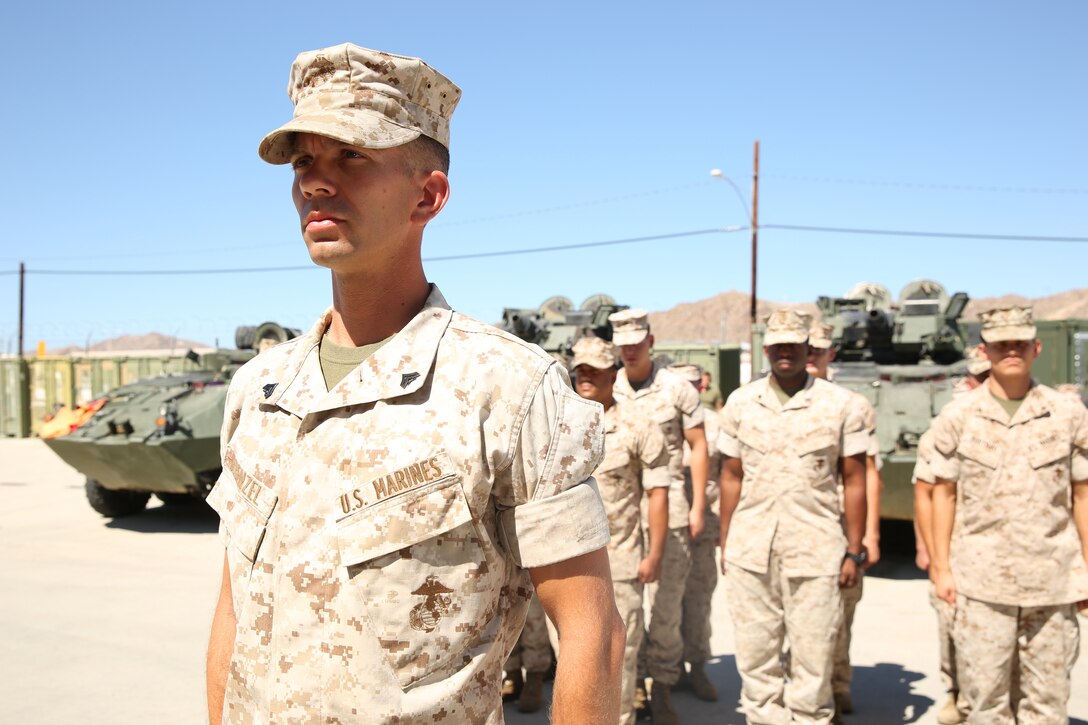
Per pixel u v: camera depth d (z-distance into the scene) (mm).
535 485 1378
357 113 1405
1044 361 12773
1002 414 3934
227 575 1660
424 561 1322
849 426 4277
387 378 1397
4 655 5953
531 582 1507
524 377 1407
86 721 4867
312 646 1329
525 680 5277
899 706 5082
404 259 1505
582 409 1465
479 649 1381
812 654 4082
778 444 4207
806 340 4312
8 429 26406
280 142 1446
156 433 10234
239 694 1434
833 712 4168
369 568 1314
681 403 5281
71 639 6316
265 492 1433
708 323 148625
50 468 17781
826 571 4105
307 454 1403
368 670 1298
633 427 4230
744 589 4227
